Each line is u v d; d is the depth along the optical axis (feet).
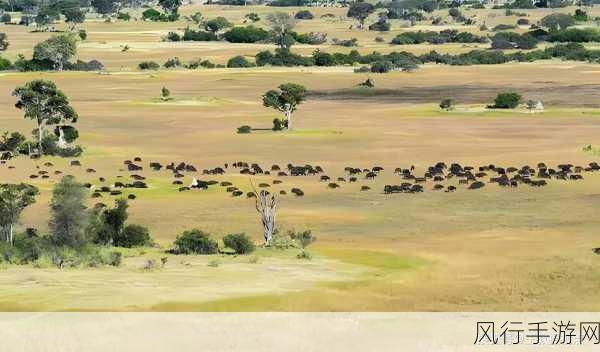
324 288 294.25
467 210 457.68
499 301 280.31
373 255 354.13
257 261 342.64
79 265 334.65
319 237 400.26
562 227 407.44
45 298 276.62
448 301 279.49
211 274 315.78
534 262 334.85
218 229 423.23
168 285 296.51
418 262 339.57
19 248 361.92
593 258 339.16
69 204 374.84
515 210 454.40
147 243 389.80
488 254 352.49
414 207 469.16
